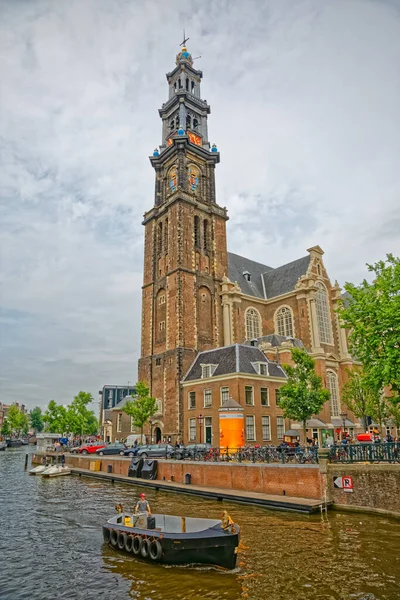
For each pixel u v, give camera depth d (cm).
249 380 4469
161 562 1691
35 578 1586
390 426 5775
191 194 6562
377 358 2684
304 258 6800
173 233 6319
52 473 4581
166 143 7381
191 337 5812
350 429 5900
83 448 5662
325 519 2255
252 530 2066
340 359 6306
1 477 4578
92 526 2323
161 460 3753
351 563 1616
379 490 2342
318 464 2584
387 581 1455
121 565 1700
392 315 2539
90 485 3875
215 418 4572
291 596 1375
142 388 5600
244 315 6456
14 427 14662
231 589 1444
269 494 2753
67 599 1405
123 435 7981
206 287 6266
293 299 6406
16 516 2578
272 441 4481
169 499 2962
